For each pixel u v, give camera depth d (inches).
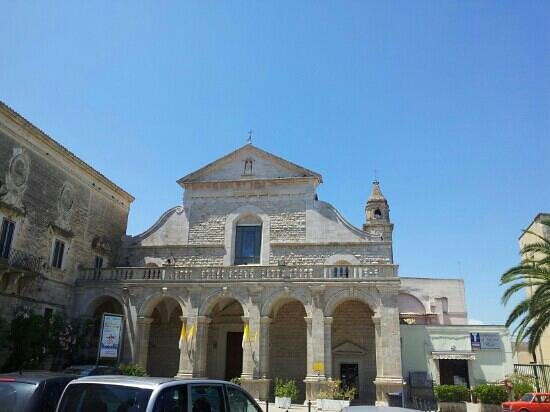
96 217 1539.1
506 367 1353.3
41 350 1152.8
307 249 1509.6
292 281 1312.7
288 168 1608.0
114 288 1396.4
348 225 1513.3
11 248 1165.7
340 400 1133.7
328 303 1286.9
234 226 1588.3
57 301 1334.9
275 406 1167.0
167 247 1594.5
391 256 1461.6
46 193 1302.9
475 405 1163.3
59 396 392.5
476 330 1390.3
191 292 1354.6
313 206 1552.7
